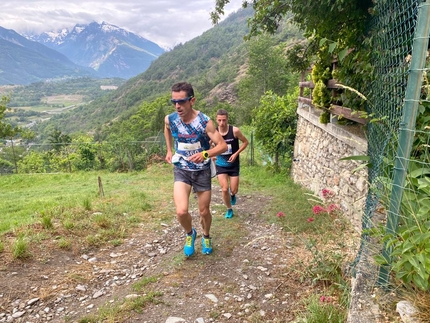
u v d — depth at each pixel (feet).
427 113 7.14
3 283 10.65
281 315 8.68
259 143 44.06
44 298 10.07
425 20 5.65
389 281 6.73
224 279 10.92
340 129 17.90
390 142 7.28
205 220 12.59
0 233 15.21
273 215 18.45
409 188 6.21
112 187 34.71
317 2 12.72
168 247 14.38
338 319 7.30
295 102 36.14
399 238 6.32
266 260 12.27
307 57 21.72
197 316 8.89
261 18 19.63
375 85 10.32
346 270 9.87
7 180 53.42
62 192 36.91
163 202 22.90
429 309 5.74
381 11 9.40
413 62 5.86
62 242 13.61
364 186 14.44
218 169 17.39
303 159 29.17
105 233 15.35
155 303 9.57
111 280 11.37
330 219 15.83
